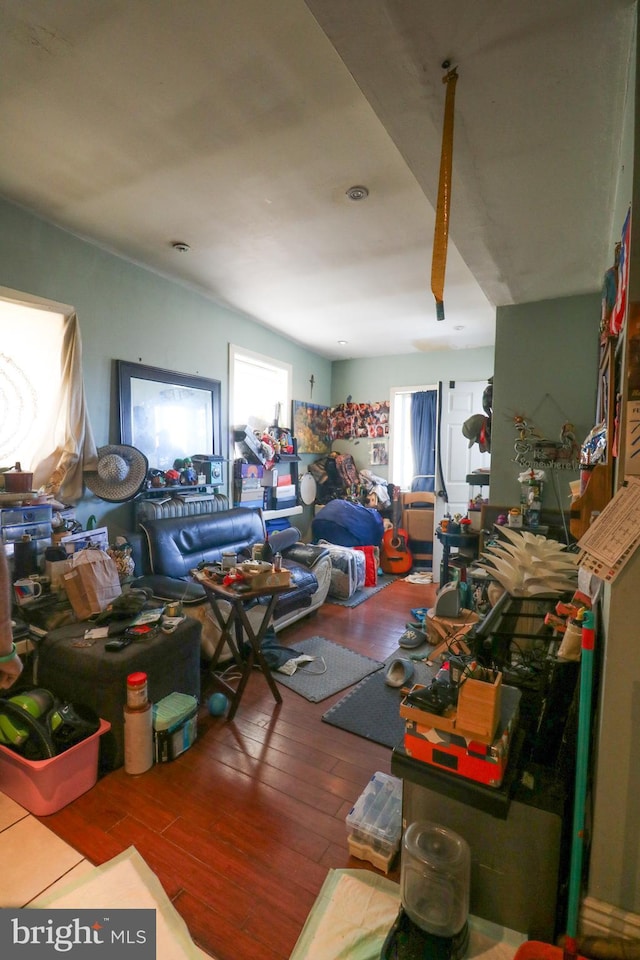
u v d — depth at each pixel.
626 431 1.05
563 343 3.01
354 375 5.83
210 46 1.37
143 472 2.90
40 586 2.17
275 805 1.63
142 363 3.13
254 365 4.51
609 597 1.10
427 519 5.26
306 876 1.35
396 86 1.22
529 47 1.09
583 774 1.02
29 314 2.48
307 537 5.35
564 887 1.23
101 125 1.73
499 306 3.16
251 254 2.89
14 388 2.43
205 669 2.67
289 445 4.87
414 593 4.34
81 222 2.50
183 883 1.32
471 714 1.17
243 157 1.92
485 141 1.44
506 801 1.12
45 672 1.96
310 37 1.33
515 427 3.14
